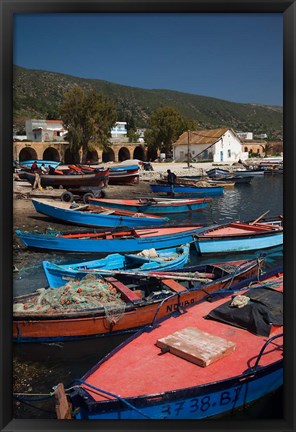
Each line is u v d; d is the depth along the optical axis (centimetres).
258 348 561
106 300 734
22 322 682
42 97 9244
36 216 1831
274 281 755
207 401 487
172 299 745
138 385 486
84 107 4272
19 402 569
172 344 544
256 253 1333
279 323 606
